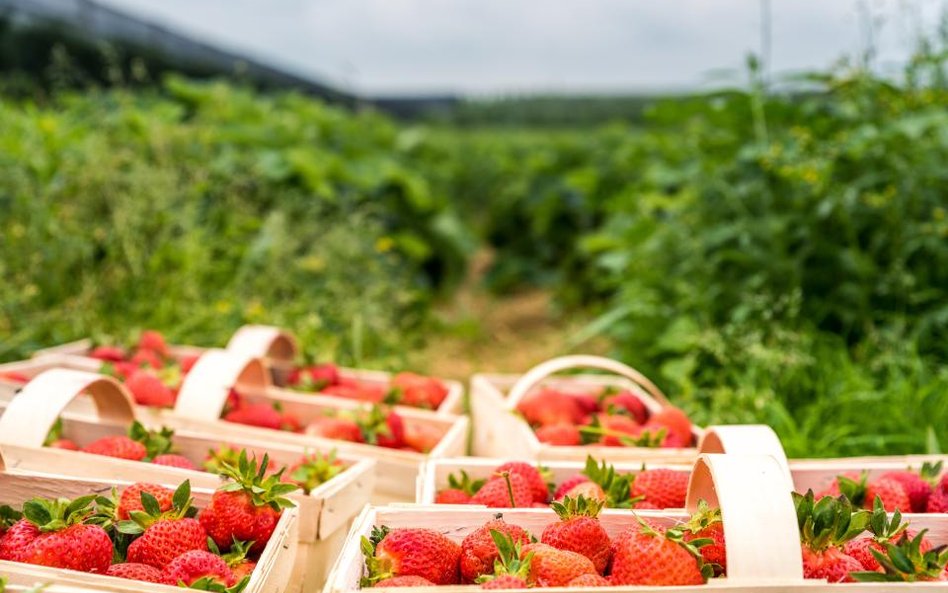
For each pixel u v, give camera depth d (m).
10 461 2.08
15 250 4.38
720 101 4.72
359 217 5.93
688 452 2.37
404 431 2.66
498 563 1.52
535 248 9.46
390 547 1.61
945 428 3.39
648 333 4.71
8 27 6.83
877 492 2.02
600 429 2.53
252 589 1.54
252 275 5.42
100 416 2.45
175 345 4.60
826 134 4.56
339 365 4.70
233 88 8.83
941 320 3.97
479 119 23.33
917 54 4.38
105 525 1.71
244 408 2.80
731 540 1.46
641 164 8.46
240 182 5.79
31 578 1.47
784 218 4.34
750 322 4.20
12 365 3.07
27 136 4.88
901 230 4.18
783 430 3.47
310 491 2.18
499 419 2.83
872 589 1.45
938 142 4.19
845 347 4.20
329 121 7.96
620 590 1.41
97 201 5.09
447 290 8.15
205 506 1.79
